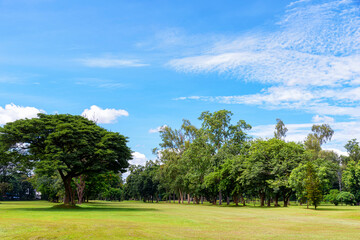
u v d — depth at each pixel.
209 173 66.62
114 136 42.69
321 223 24.28
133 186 123.62
